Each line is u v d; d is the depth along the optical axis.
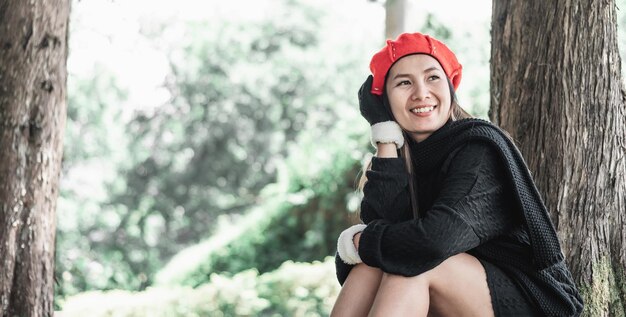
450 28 9.91
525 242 3.33
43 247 4.47
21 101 4.40
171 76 19.48
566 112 3.91
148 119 19.50
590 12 3.92
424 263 3.14
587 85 3.91
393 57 3.54
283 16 18.95
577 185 3.89
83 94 17.55
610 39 3.95
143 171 19.56
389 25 10.41
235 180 20.02
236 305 8.25
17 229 4.38
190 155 19.88
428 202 3.47
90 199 16.84
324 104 17.31
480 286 3.23
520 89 4.05
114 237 17.31
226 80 19.16
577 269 3.87
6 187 4.37
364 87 3.65
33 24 4.43
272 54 18.89
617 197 3.95
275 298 8.35
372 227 3.23
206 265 11.66
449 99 3.54
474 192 3.23
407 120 3.52
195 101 19.44
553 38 3.96
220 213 19.88
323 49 17.83
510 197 3.31
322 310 8.20
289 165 11.25
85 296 8.48
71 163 17.55
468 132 3.34
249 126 19.55
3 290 4.35
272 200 11.50
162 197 19.47
